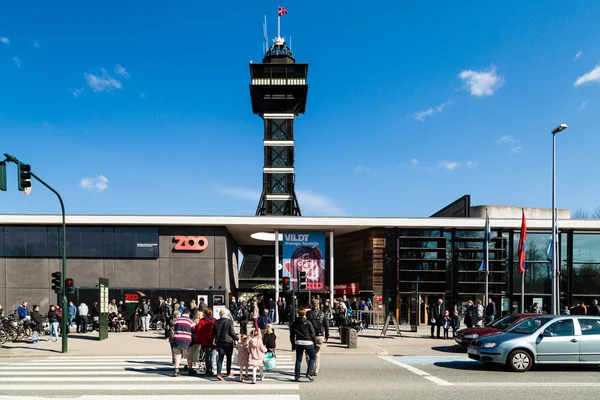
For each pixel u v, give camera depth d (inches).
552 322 514.9
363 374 492.7
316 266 1423.5
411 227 1380.4
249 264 2180.1
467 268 1374.3
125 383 433.4
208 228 1336.1
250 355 435.2
